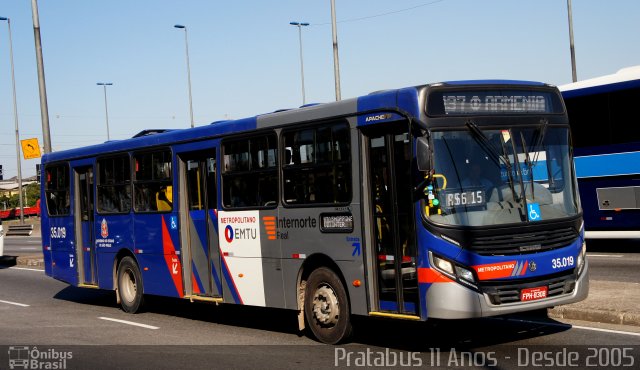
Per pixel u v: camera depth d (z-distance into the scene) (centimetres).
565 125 970
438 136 880
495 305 859
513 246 878
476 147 896
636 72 1878
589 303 1101
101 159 1512
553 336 969
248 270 1145
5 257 2731
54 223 1670
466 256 856
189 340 1101
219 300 1205
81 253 1595
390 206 928
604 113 1936
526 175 912
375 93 948
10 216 7794
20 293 1827
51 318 1392
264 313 1356
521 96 941
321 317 1020
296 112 1056
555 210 922
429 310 867
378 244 948
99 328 1255
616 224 1927
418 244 878
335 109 994
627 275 1485
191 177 1284
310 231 1031
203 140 1241
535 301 884
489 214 877
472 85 912
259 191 1123
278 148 1086
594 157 1961
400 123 912
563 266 906
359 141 959
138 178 1408
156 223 1352
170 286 1323
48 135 2330
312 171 1029
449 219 864
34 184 10731
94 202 1539
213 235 1226
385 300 939
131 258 1430
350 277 973
